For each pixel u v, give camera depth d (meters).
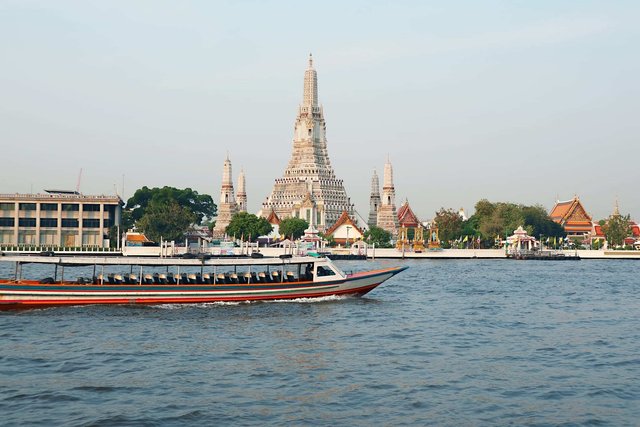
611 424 38.31
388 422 38.38
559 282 132.25
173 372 48.72
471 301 94.25
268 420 38.50
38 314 73.94
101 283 80.81
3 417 38.69
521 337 64.12
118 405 40.94
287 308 79.56
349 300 87.69
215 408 40.47
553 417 39.44
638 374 49.25
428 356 54.88
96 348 56.91
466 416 39.50
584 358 54.53
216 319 71.50
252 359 53.00
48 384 45.50
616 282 133.38
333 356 54.41
